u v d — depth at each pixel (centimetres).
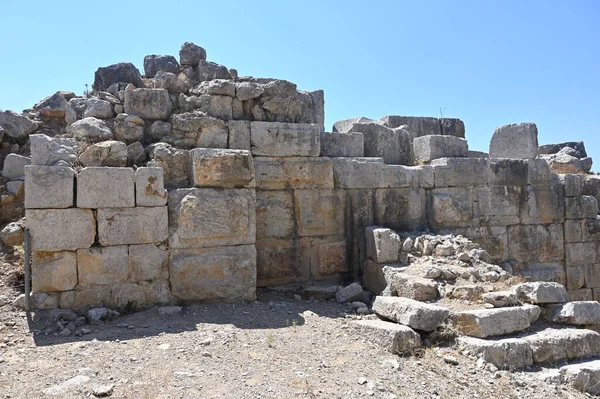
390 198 802
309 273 752
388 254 689
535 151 945
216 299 624
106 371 399
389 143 861
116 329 514
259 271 721
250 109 739
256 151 718
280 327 538
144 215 592
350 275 776
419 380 415
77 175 567
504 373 450
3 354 443
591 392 453
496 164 883
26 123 763
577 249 944
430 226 833
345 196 777
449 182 845
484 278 621
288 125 739
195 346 461
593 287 955
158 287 599
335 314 615
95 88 838
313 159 752
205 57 883
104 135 643
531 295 564
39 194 549
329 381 397
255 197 671
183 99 706
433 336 502
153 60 885
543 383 442
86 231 567
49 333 504
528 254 907
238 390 370
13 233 632
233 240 634
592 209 961
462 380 425
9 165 712
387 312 539
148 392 357
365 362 445
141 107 685
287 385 384
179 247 609
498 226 881
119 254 581
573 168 1162
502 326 512
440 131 994
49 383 375
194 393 361
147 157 656
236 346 468
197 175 625
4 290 572
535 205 910
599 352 518
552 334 512
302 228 746
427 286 579
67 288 560
